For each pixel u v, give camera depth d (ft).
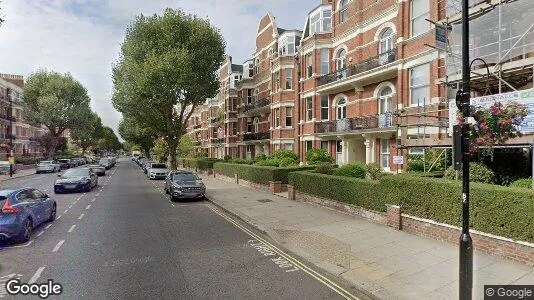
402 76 56.44
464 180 16.78
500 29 33.42
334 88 73.51
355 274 22.13
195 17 98.89
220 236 33.45
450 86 40.75
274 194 61.41
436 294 18.86
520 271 21.66
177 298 19.04
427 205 30.66
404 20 56.54
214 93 103.60
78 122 186.70
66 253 27.61
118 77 100.22
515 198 23.54
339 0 76.95
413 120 54.24
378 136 64.39
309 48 83.51
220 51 100.99
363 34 68.95
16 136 188.14
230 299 18.90
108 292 19.89
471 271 16.47
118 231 35.40
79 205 53.16
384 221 35.37
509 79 37.27
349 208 40.86
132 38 94.73
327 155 75.46
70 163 172.76
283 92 98.68
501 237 24.35
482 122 28.12
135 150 420.36
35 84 176.96
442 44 38.65
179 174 62.80
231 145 147.54
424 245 27.94
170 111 102.99
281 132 98.43
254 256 26.89
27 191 35.22
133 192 70.79
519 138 28.32
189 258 26.30
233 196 60.59
